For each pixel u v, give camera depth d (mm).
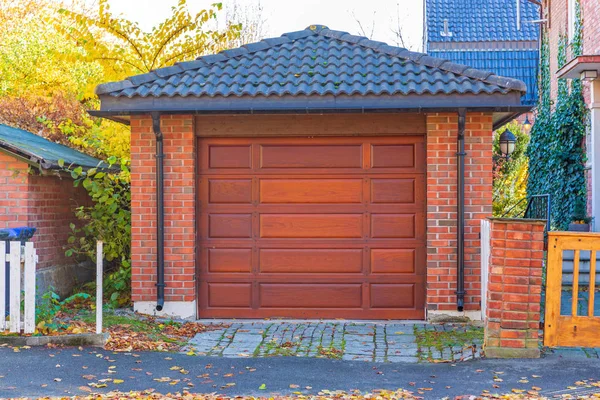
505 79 9922
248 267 10609
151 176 10430
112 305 11117
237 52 11328
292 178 10547
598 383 7062
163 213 10391
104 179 11945
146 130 10414
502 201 22094
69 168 11828
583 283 12414
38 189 11594
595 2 14695
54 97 22406
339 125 10344
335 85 10117
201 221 10609
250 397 6621
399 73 10383
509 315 8117
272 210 10578
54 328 8617
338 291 10539
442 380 7316
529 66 27297
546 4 19000
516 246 8086
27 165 11180
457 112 9852
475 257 10141
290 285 10586
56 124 19953
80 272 13344
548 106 18172
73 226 11844
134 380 7168
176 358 8172
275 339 9250
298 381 7273
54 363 7641
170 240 10406
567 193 15961
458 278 10102
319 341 9164
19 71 23438
